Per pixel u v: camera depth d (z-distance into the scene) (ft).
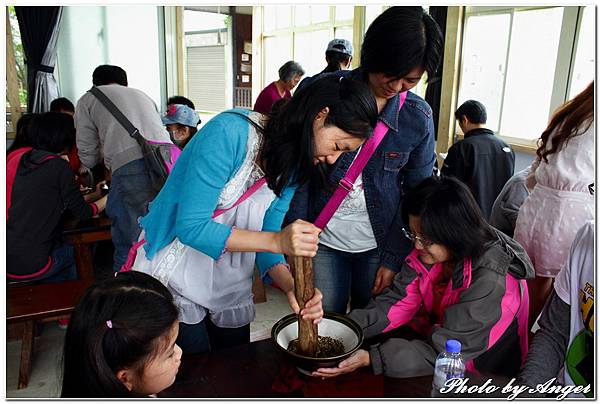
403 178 5.12
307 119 3.18
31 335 6.44
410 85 4.03
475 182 9.22
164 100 19.04
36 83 15.69
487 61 12.91
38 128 7.39
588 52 10.61
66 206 7.42
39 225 7.18
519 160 12.23
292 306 3.89
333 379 3.55
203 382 3.45
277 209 4.07
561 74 11.12
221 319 4.30
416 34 3.64
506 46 12.35
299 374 3.57
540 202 5.68
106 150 7.18
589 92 5.07
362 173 4.74
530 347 3.80
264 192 3.84
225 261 4.00
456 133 13.96
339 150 3.33
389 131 4.54
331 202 4.79
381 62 3.77
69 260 7.98
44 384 6.52
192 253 3.86
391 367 3.60
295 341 3.84
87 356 2.73
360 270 5.30
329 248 5.16
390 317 4.31
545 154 5.54
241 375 3.54
